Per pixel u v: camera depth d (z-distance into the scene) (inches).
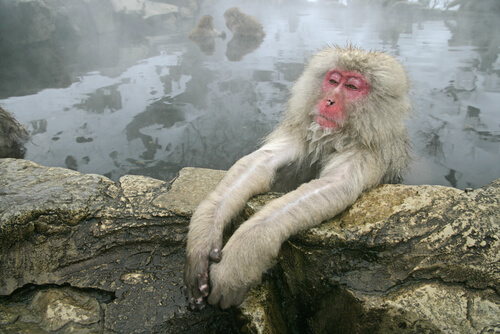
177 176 40.3
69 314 30.2
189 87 80.0
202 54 113.5
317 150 36.5
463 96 71.4
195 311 31.0
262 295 30.7
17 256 32.2
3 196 34.1
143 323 30.3
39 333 29.1
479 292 28.0
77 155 53.2
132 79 86.3
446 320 27.1
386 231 29.7
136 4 168.1
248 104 69.8
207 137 58.0
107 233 33.9
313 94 36.7
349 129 35.0
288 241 31.1
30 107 68.7
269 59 104.7
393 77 34.5
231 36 150.5
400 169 37.7
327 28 155.3
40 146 54.9
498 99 70.0
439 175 48.7
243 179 34.0
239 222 33.8
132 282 32.5
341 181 32.4
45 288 32.1
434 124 60.7
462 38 126.3
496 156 52.4
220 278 28.6
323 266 30.2
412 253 29.1
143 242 34.6
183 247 34.9
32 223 32.5
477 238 29.1
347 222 30.7
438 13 201.0
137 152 54.0
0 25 119.3
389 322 28.0
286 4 263.0
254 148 54.7
